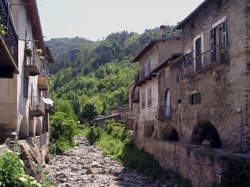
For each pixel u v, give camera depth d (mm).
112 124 58750
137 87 35156
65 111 62688
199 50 18562
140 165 24281
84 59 194875
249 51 13656
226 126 14977
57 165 26375
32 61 21203
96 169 24328
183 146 16656
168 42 28000
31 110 20969
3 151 10547
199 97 18250
